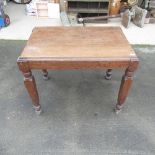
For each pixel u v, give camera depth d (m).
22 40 2.52
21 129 1.47
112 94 1.77
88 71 2.04
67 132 1.45
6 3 3.56
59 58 1.25
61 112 1.60
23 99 1.71
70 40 1.42
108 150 1.34
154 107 1.65
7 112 1.60
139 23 2.87
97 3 3.05
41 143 1.38
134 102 1.69
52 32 1.53
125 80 1.36
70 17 2.92
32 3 3.12
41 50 1.31
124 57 1.26
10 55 2.24
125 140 1.40
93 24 2.99
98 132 1.45
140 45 2.44
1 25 2.81
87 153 1.32
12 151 1.33
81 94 1.77
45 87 1.84
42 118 1.55
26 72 1.31
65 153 1.32
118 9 3.09
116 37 1.46
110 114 1.58
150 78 1.95
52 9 3.11
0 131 1.46
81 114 1.58
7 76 1.95
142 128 1.48
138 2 3.16
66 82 1.91
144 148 1.35
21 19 3.09
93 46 1.35
